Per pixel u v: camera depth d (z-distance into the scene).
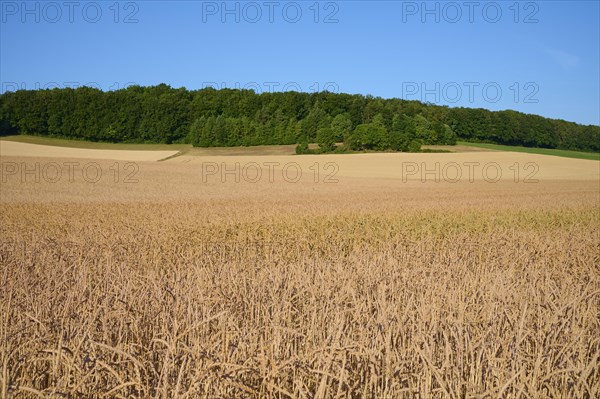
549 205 28.55
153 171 56.97
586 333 5.09
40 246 10.64
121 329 4.79
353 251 12.12
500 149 90.94
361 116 96.12
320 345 4.43
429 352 4.17
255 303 5.62
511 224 19.00
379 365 4.09
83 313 5.16
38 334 4.48
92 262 9.16
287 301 5.43
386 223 18.05
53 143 89.44
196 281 6.60
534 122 98.56
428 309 5.17
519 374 3.94
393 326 4.72
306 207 26.23
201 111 95.38
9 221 18.17
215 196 38.53
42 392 3.62
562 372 4.17
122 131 93.38
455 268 8.38
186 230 14.88
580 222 19.44
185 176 54.44
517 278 7.75
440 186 51.53
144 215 21.05
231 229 15.84
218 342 4.18
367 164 70.12
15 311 5.35
